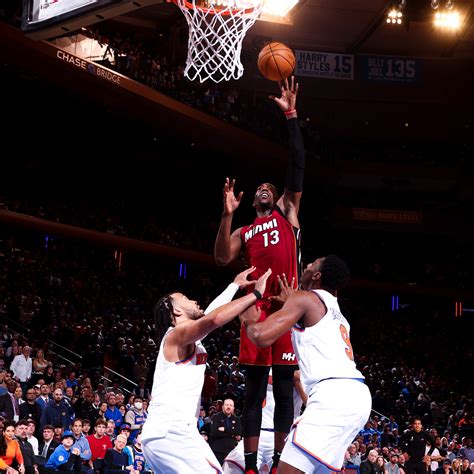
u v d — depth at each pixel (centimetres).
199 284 2733
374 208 3375
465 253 3466
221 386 1708
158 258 2647
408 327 3178
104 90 2314
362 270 3303
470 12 2691
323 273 465
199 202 3056
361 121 3359
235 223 3116
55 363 1642
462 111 3303
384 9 2703
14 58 2084
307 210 3309
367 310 3238
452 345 3138
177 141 2786
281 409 505
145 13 2644
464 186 3338
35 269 2173
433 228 3369
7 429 973
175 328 480
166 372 480
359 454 1515
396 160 3356
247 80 2978
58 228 2319
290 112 539
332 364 445
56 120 2578
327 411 435
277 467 467
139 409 1329
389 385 2375
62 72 2183
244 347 515
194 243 2841
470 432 2036
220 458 1003
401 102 3269
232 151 2838
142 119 2517
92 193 2795
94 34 2261
